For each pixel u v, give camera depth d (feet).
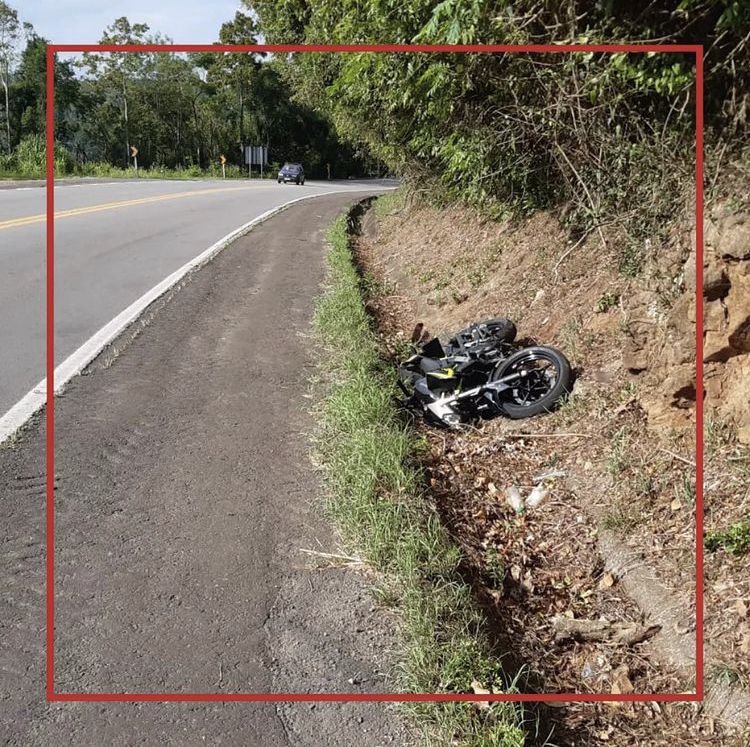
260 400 22.24
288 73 76.33
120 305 33.19
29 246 46.11
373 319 33.09
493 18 17.97
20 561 13.50
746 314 14.58
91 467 17.33
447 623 11.96
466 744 9.79
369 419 19.61
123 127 202.28
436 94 25.36
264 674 11.16
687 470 15.55
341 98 50.24
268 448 18.84
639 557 14.51
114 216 66.69
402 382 23.73
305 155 226.99
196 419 20.58
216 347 27.61
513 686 10.87
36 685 10.72
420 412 22.48
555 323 24.70
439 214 47.85
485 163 27.81
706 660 11.73
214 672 11.14
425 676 10.99
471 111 26.63
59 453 17.99
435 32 17.93
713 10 15.39
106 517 15.17
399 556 13.60
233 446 18.86
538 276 28.45
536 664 12.68
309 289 38.60
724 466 14.89
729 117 16.25
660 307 18.43
